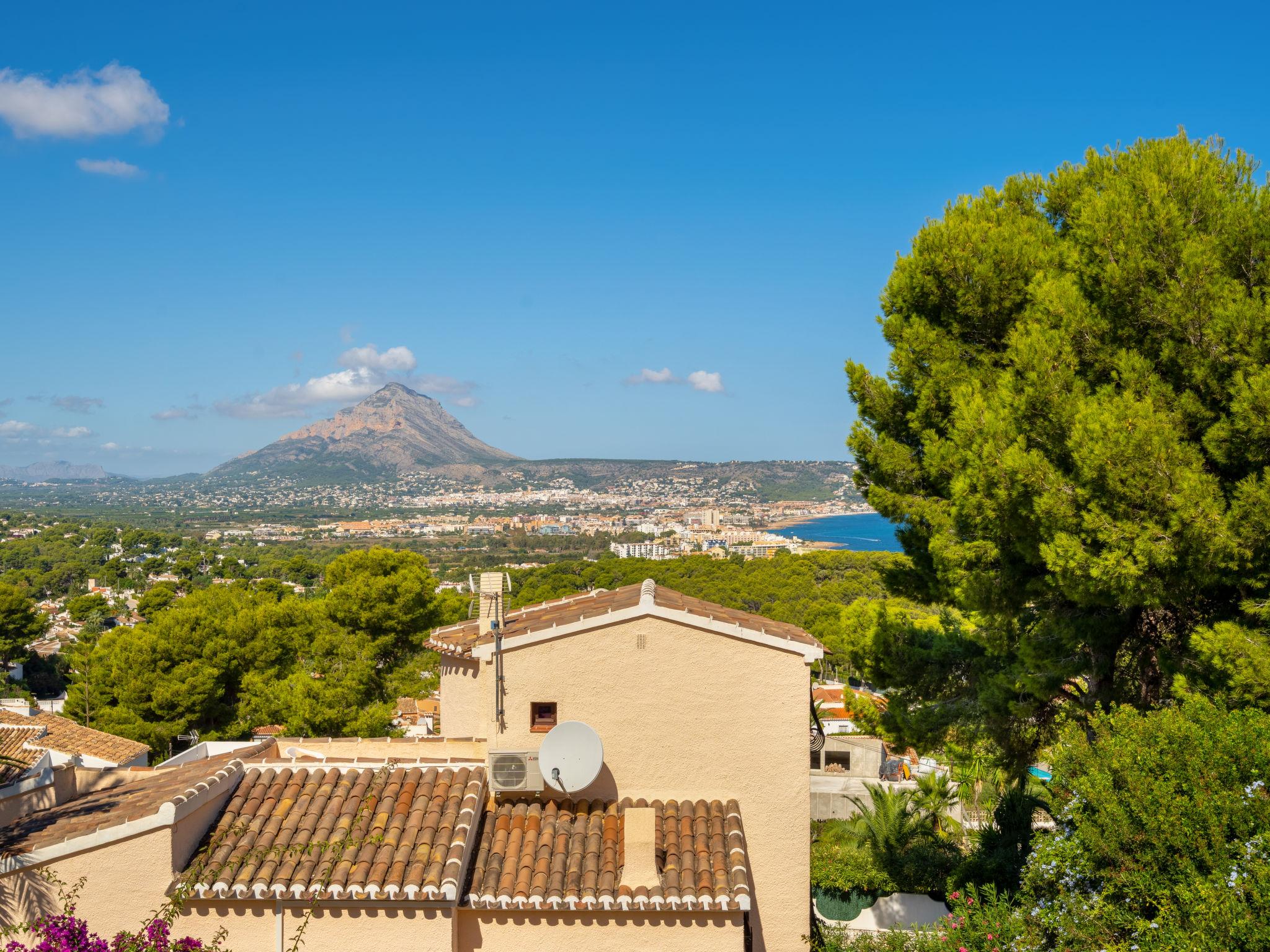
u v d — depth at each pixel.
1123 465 10.93
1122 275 12.02
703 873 10.44
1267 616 10.95
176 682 37.69
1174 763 9.14
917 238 15.90
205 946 9.66
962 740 16.34
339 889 9.78
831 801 24.70
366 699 39.06
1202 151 12.85
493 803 11.61
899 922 18.80
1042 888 10.55
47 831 10.37
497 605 13.56
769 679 11.68
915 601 17.06
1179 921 8.27
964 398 13.75
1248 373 11.02
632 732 11.72
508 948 10.16
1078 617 14.09
